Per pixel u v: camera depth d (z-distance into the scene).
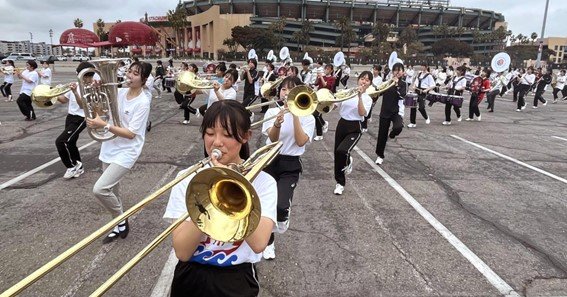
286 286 3.14
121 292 3.00
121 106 3.67
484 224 4.43
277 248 3.76
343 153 5.03
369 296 3.05
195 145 7.86
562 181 6.09
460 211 4.80
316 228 4.22
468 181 5.99
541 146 8.65
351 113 5.20
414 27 120.44
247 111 1.76
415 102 10.43
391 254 3.70
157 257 3.51
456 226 4.36
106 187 3.57
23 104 10.15
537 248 3.89
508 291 3.15
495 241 4.02
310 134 3.62
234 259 1.69
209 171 1.38
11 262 3.39
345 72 18.34
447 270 3.45
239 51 82.88
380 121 6.72
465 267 3.50
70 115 5.50
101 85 3.43
